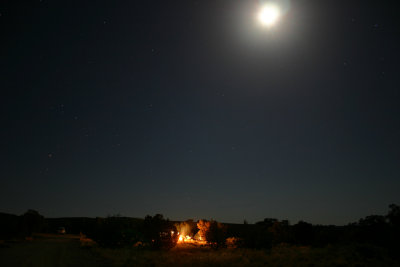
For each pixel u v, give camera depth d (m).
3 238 41.19
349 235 33.31
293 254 25.73
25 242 36.56
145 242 31.98
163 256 23.33
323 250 28.27
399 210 24.06
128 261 19.88
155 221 31.14
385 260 21.89
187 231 55.16
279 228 45.50
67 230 79.44
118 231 32.41
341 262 20.20
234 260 21.12
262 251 29.02
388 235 23.94
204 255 25.05
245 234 33.78
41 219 63.97
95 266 17.81
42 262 18.94
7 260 19.31
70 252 26.06
